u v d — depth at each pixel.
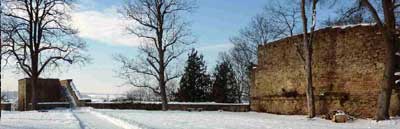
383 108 27.39
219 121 27.38
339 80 32.03
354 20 34.53
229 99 67.69
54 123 23.28
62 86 60.94
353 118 28.86
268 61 39.47
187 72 65.38
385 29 27.20
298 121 28.50
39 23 45.50
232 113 38.97
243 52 73.81
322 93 32.94
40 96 58.97
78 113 38.81
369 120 28.52
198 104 47.62
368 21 33.84
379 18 27.39
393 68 27.17
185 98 64.56
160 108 49.31
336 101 32.06
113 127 22.55
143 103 49.91
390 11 27.08
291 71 36.12
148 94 73.06
